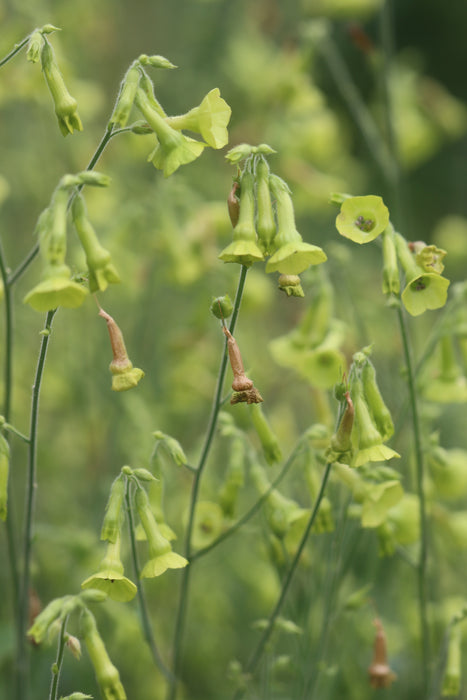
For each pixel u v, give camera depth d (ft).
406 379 14.74
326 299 16.65
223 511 14.32
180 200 22.11
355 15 29.96
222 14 33.47
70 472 23.97
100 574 10.81
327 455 11.34
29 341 24.93
